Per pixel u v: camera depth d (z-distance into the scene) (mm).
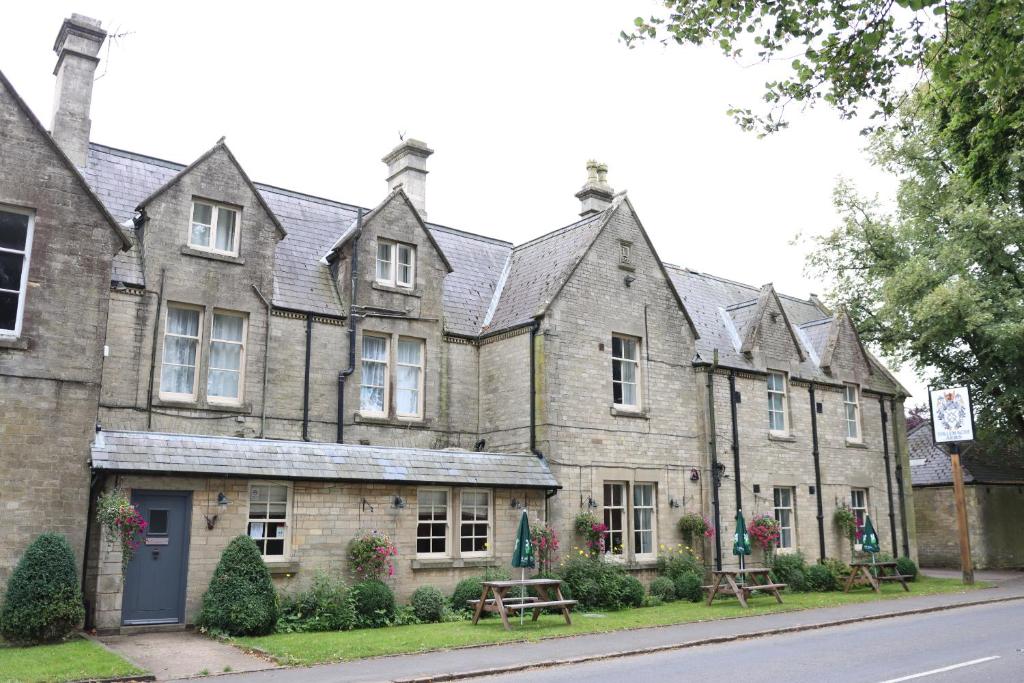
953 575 29734
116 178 18922
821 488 26484
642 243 23203
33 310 14406
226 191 18469
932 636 14477
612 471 21047
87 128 18766
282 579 15602
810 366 27688
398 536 17188
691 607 19047
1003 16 10969
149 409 16734
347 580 16359
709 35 10555
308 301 19406
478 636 14133
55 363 14430
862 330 34062
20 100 14797
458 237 24656
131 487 14461
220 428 17516
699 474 23109
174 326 17641
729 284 30000
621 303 22234
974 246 28938
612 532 21047
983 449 34844
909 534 29297
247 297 18375
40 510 13852
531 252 24297
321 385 19047
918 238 31391
